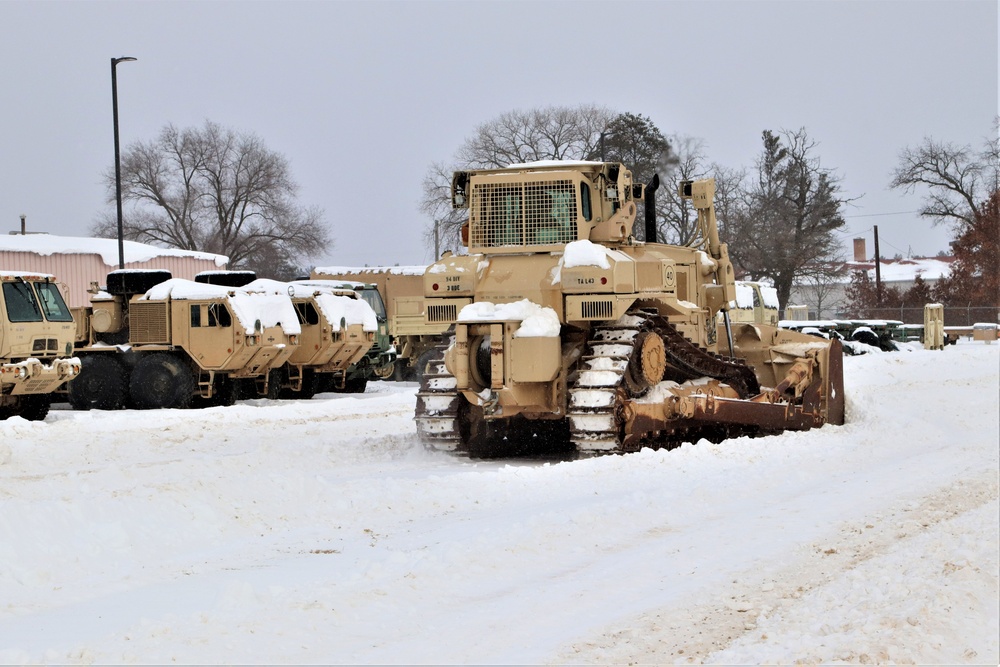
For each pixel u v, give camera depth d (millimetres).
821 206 63719
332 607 7562
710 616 7582
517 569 8789
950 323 68688
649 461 14008
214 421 21453
